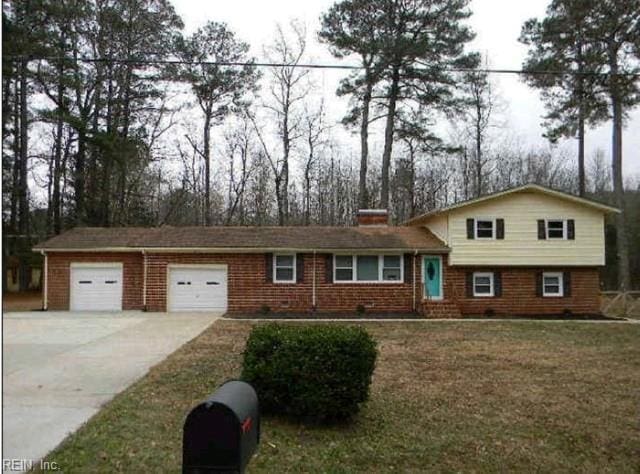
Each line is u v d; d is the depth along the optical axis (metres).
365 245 21.52
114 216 32.22
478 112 38.97
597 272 22.02
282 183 36.56
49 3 26.31
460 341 13.80
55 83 27.75
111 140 29.81
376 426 6.70
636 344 13.55
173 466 5.19
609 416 7.32
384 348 12.52
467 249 21.42
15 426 6.28
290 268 21.47
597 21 26.03
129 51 30.42
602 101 26.69
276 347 6.79
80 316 19.14
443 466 5.59
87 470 5.04
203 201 37.06
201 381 8.66
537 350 12.48
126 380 8.74
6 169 29.11
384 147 31.53
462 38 28.69
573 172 43.03
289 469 5.32
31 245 30.59
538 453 6.02
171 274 21.34
